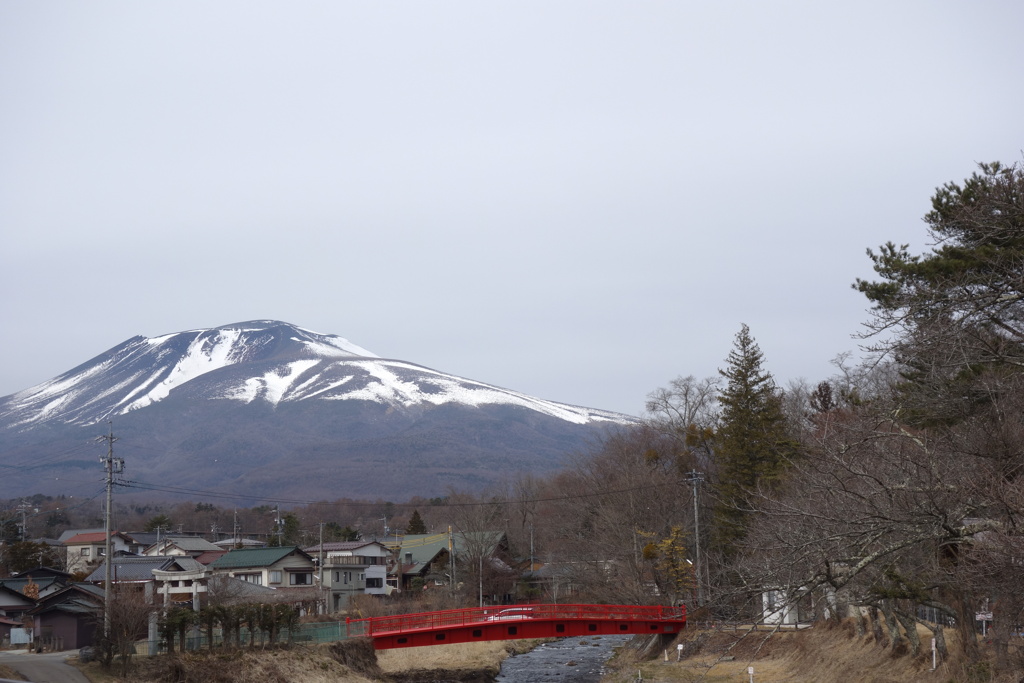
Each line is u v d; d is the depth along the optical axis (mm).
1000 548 20750
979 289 24906
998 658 27172
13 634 58531
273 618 51969
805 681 42312
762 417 62781
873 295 29062
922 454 23641
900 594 20797
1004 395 23375
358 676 51844
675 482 69812
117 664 44688
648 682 47062
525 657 69688
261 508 195125
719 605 21906
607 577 69438
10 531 121312
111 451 51031
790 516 23156
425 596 88562
